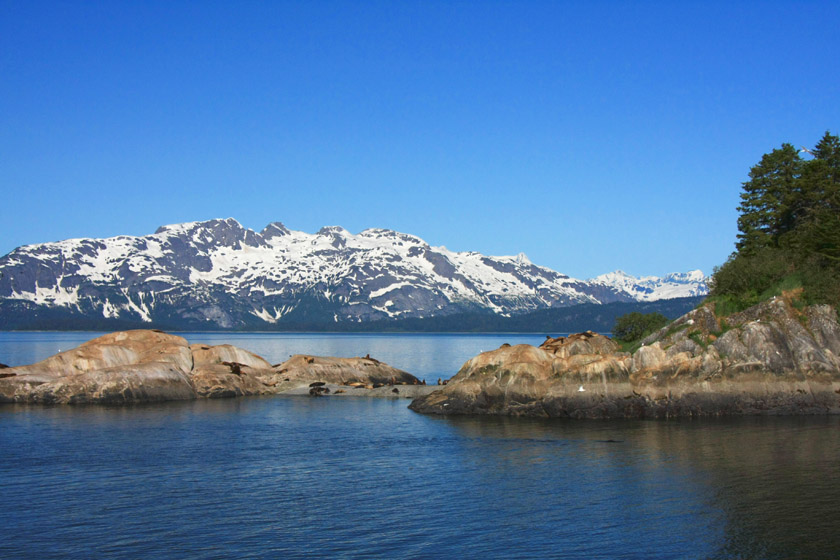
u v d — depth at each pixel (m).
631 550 33.75
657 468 48.25
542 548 34.09
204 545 34.53
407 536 35.69
